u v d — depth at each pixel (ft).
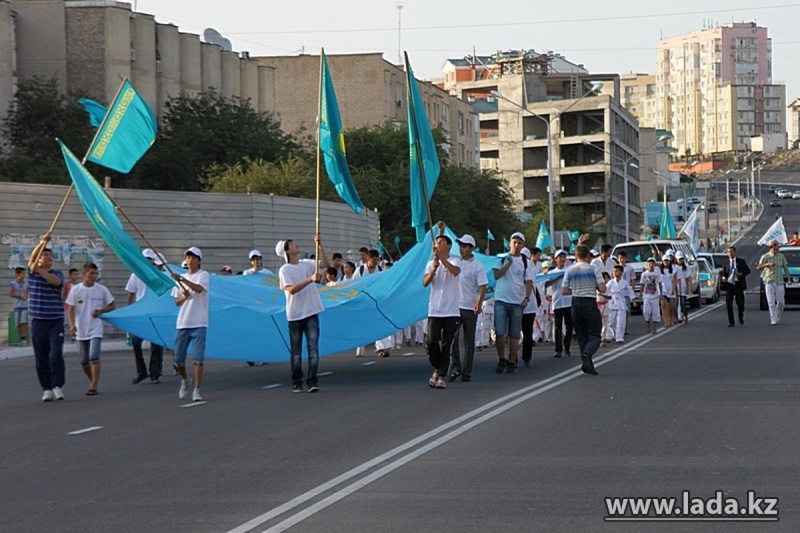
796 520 25.36
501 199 264.11
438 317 54.49
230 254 121.39
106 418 46.93
